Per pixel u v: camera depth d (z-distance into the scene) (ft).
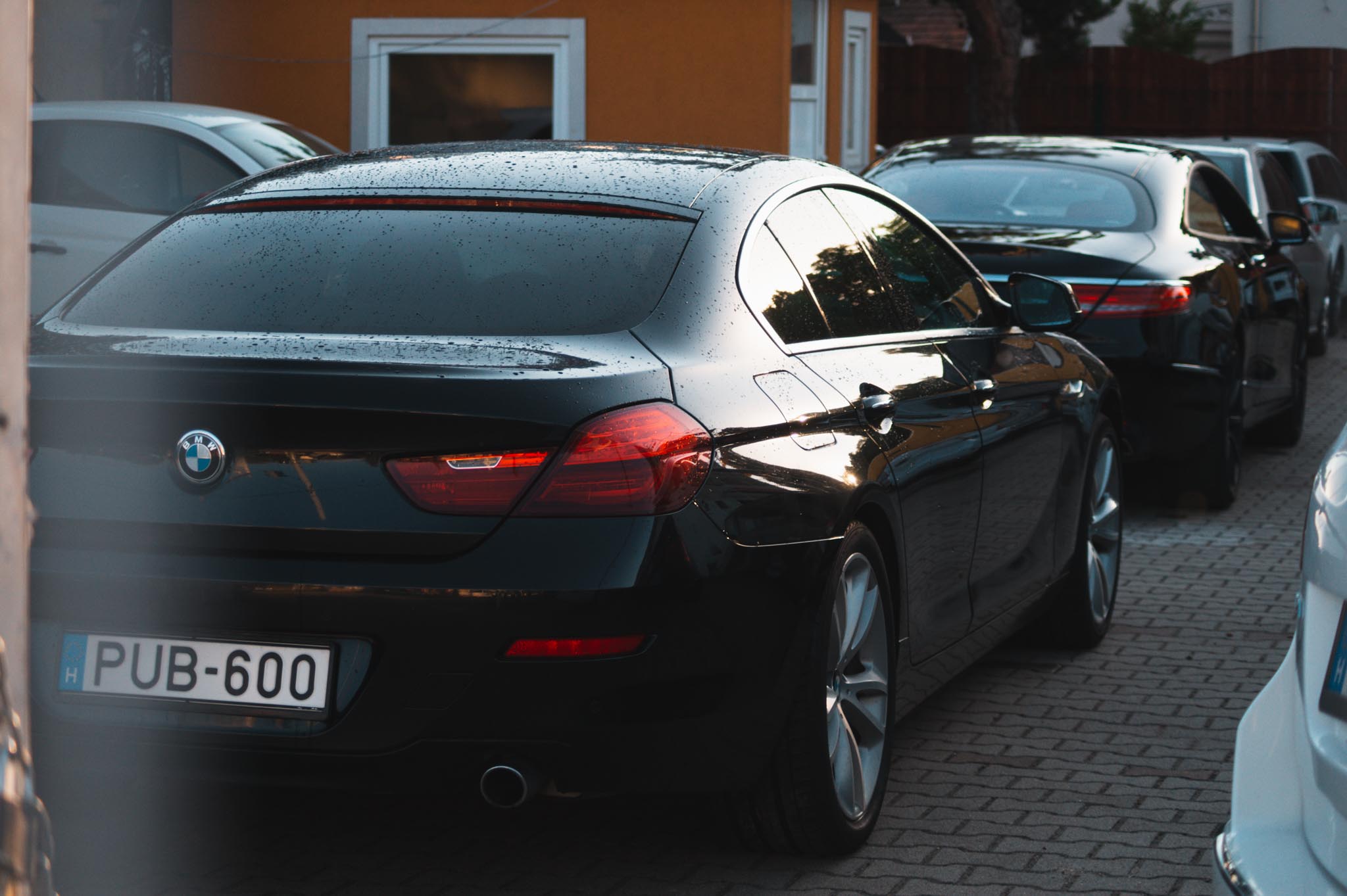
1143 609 23.89
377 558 11.46
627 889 13.43
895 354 15.75
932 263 18.01
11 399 5.35
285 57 54.49
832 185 16.43
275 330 12.98
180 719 11.71
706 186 14.70
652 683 11.69
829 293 15.19
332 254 13.79
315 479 11.51
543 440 11.48
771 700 12.65
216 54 54.34
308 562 11.51
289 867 13.84
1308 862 8.68
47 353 12.39
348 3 54.13
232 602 11.53
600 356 12.24
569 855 14.16
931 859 14.21
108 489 11.73
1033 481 18.72
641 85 53.57
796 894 13.39
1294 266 37.65
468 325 12.84
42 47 51.11
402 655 11.43
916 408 15.44
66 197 34.73
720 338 13.14
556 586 11.35
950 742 17.62
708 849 14.30
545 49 53.93
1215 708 19.02
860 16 62.75
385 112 54.65
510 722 11.47
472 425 11.43
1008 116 73.87
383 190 14.73
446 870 13.83
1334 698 8.59
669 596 11.64
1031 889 13.62
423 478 11.44
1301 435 41.37
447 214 14.20
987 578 17.44
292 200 14.80
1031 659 21.04
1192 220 31.40
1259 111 92.58
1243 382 31.48
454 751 11.53
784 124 53.16
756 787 13.43
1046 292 19.35
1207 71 92.94
